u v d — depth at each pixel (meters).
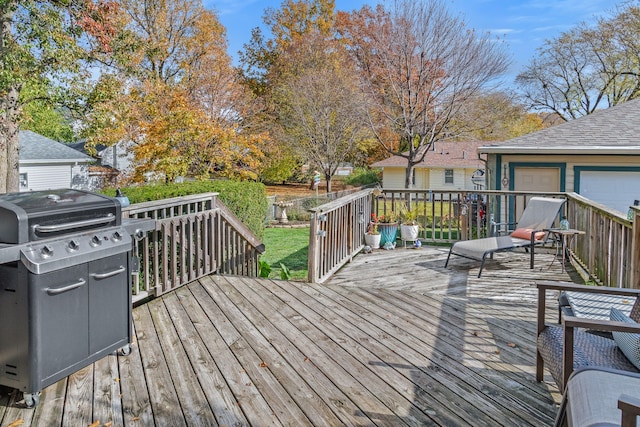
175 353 3.10
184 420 2.29
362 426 2.24
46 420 2.29
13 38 9.95
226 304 4.14
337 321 3.73
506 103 16.62
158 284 4.25
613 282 4.43
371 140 20.78
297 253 8.51
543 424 2.24
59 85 10.52
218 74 19.56
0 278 2.40
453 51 13.88
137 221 3.21
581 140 9.34
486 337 3.40
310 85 20.62
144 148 12.88
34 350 2.36
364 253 6.82
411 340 3.34
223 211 5.24
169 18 20.17
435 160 23.16
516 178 9.59
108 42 11.02
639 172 8.89
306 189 27.12
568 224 5.92
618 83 22.39
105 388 2.62
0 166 10.46
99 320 2.79
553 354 2.30
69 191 2.96
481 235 9.65
